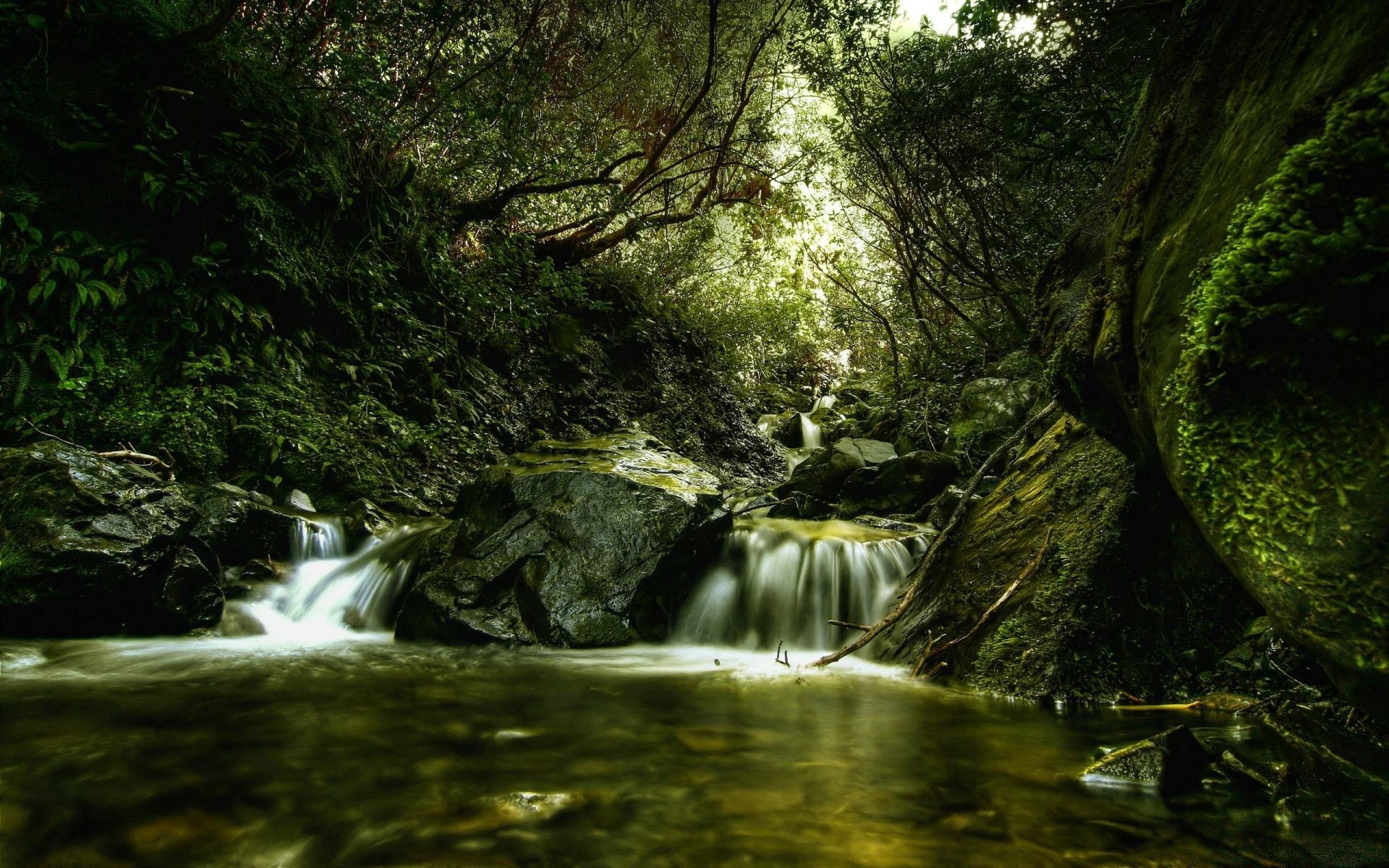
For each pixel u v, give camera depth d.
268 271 5.98
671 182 10.52
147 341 5.34
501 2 7.89
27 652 3.39
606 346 10.46
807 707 2.90
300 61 6.60
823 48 8.61
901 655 3.83
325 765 2.12
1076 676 2.95
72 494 3.81
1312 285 1.25
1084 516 3.44
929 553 4.45
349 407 6.62
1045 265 3.73
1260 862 1.51
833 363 16.84
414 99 7.04
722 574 5.12
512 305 8.41
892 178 9.02
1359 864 1.49
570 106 9.58
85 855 1.56
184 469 5.10
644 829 1.72
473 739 2.41
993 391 7.45
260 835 1.67
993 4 6.04
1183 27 2.41
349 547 5.42
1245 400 1.44
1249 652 2.68
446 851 1.61
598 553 4.49
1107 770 2.02
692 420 11.08
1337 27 1.46
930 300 10.66
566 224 9.55
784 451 12.67
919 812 1.81
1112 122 6.32
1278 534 1.37
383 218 7.46
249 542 4.74
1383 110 1.15
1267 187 1.39
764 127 10.11
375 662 3.68
